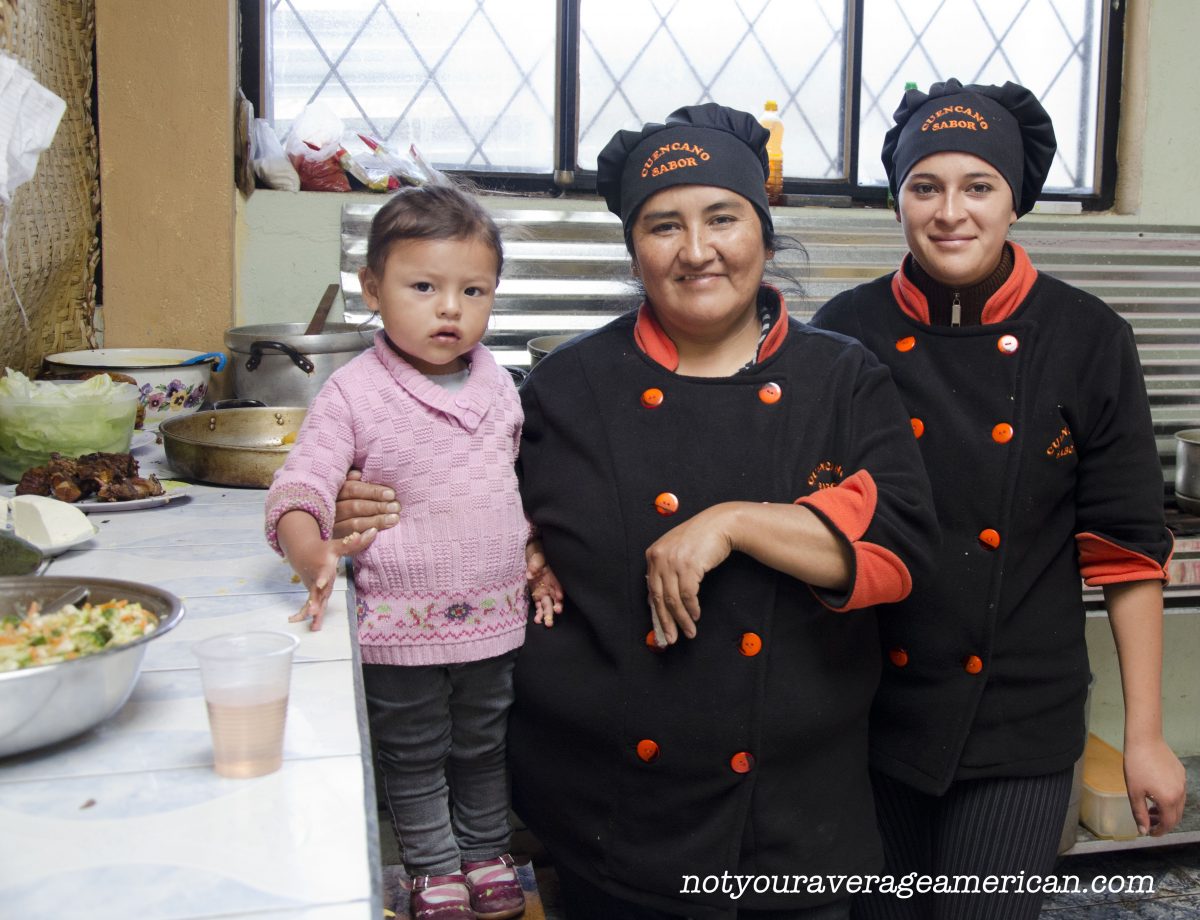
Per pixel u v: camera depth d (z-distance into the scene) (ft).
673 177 4.47
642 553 4.63
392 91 9.47
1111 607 5.41
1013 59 10.23
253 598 4.46
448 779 5.41
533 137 9.71
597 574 4.70
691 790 4.58
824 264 9.69
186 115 8.29
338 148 8.93
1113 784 8.61
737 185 4.47
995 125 5.02
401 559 4.70
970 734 5.19
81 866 2.57
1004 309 5.21
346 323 8.70
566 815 4.86
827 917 4.78
